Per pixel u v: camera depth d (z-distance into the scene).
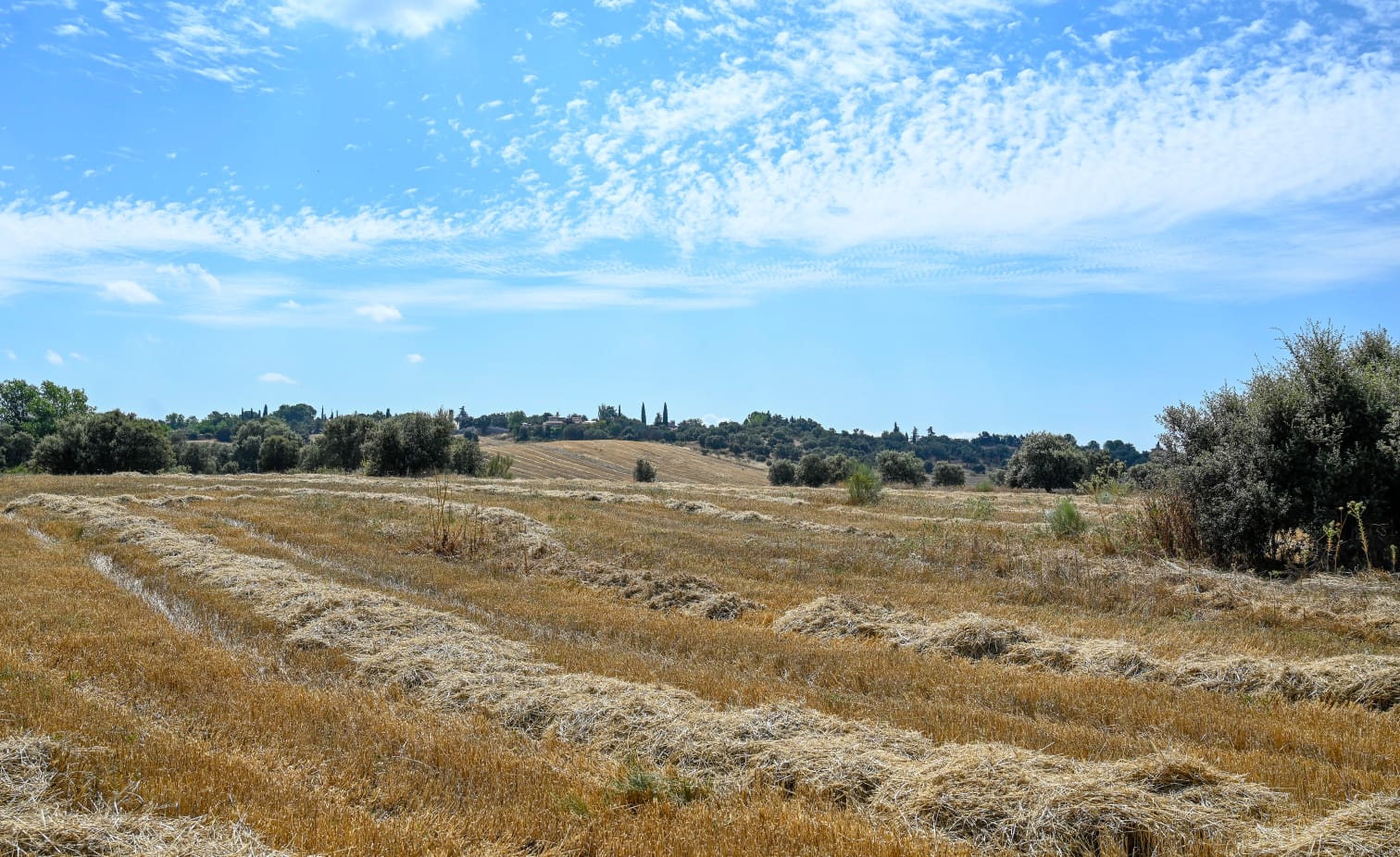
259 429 101.38
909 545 21.33
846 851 5.89
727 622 14.59
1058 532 22.62
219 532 23.19
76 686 9.63
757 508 32.88
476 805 6.75
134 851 5.70
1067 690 10.06
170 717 8.66
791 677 11.00
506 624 13.64
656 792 6.96
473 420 169.50
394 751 7.90
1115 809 6.32
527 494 35.72
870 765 7.34
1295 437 17.61
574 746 8.20
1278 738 8.44
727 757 7.64
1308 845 5.72
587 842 6.14
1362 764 7.80
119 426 63.59
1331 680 10.13
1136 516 20.78
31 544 21.09
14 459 84.94
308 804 6.59
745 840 6.07
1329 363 18.20
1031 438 62.41
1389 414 17.20
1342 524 16.81
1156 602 15.04
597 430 153.62
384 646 11.83
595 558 19.78
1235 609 14.59
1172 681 10.76
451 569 18.89
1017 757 7.28
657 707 8.74
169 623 13.27
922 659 11.77
